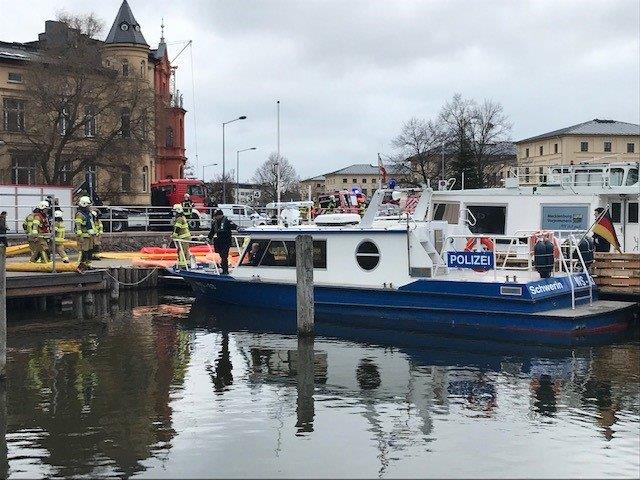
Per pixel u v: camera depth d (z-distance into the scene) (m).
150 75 65.94
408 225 16.55
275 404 10.49
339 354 13.90
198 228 37.59
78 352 14.30
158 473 7.88
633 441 8.73
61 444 8.84
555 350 13.84
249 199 94.56
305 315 15.46
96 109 44.28
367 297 16.91
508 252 17.47
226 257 19.53
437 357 13.47
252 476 7.77
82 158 44.81
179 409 10.27
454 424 9.48
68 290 19.33
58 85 42.97
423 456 8.31
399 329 16.33
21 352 14.30
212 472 7.89
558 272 16.62
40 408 10.38
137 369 12.82
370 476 7.73
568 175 20.95
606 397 10.65
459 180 76.56
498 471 7.84
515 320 15.08
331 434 9.10
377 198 18.67
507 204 19.88
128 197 52.25
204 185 46.12
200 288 20.02
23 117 45.78
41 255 21.09
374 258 17.03
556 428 9.26
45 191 31.19
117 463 8.18
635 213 18.98
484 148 78.12
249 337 15.70
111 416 9.95
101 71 44.75
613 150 97.38
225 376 12.27
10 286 17.69
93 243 23.27
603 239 17.25
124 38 62.22
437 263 16.69
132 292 23.19
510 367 12.59
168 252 27.75
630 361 12.89
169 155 67.88
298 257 15.41
